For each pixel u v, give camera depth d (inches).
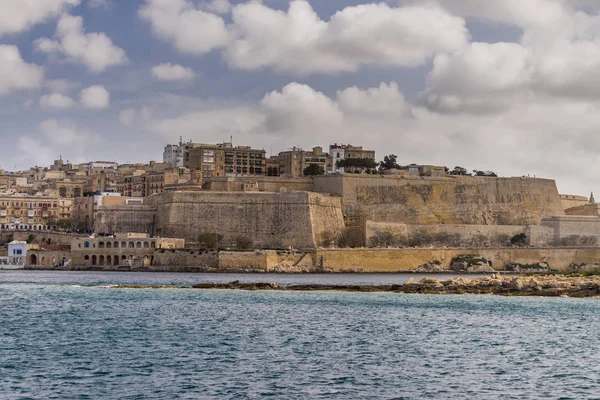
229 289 7460.6
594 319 5221.5
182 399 3085.6
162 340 4330.7
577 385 3341.5
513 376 3499.0
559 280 7135.8
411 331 4722.0
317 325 4943.4
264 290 7332.7
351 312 5580.7
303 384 3334.2
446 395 3179.1
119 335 4483.3
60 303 6082.7
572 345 4252.0
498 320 5177.2
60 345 4141.2
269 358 3855.8
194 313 5502.0
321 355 3949.3
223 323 5002.5
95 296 6663.4
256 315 5403.5
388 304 6082.7
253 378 3430.1
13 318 5167.3
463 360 3841.0
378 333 4643.2
